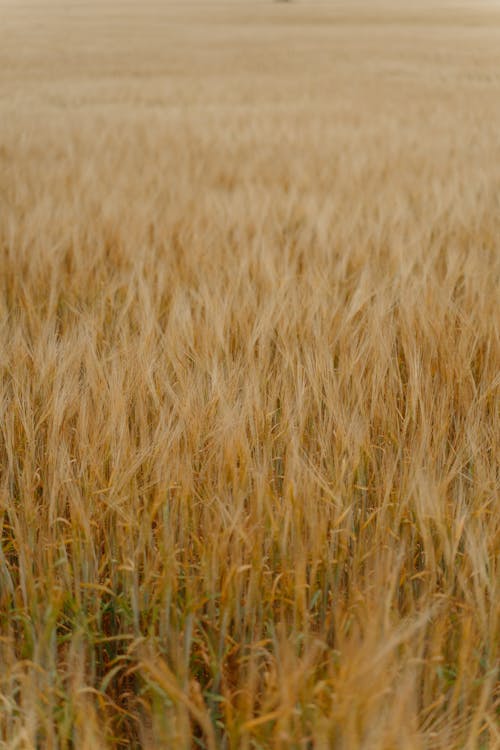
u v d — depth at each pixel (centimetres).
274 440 217
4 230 460
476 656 153
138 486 204
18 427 221
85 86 1806
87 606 183
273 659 159
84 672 166
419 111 1300
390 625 156
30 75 2102
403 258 386
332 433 217
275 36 3638
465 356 257
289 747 128
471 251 394
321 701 138
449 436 239
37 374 242
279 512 182
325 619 177
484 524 182
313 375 235
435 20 4850
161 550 176
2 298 351
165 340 265
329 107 1354
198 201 575
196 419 205
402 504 183
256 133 1005
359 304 287
